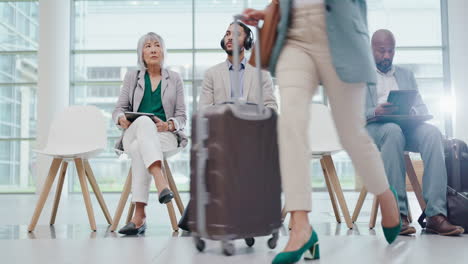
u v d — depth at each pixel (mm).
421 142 2246
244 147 1567
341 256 1518
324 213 3828
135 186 2432
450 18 7699
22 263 1502
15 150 8234
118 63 8242
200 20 8320
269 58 1522
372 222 2596
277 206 1660
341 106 1466
